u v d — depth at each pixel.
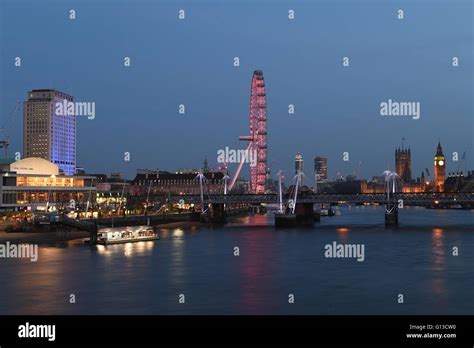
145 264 132.38
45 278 112.69
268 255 149.12
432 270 121.56
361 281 109.19
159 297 95.94
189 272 120.56
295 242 183.50
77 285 105.62
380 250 157.12
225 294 98.12
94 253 154.38
